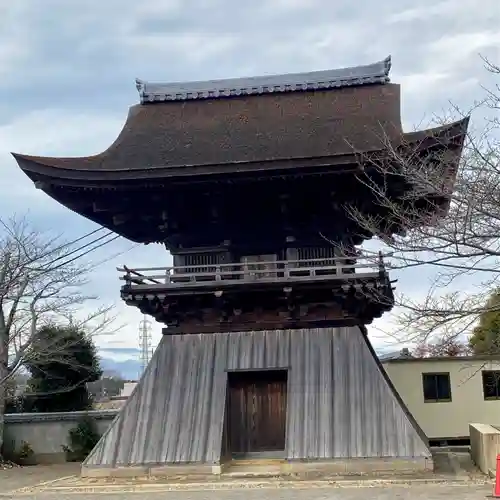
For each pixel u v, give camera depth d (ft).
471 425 76.48
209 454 62.49
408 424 61.41
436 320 46.52
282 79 77.05
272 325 68.23
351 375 64.64
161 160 67.26
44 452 100.12
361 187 63.31
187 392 66.33
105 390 239.71
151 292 66.33
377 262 61.67
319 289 65.21
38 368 110.63
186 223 70.54
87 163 66.95
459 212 52.01
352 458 60.54
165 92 78.84
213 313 69.56
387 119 67.92
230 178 62.59
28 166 64.34
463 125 53.62
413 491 52.90
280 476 60.54
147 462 63.00
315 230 69.21
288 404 63.87
